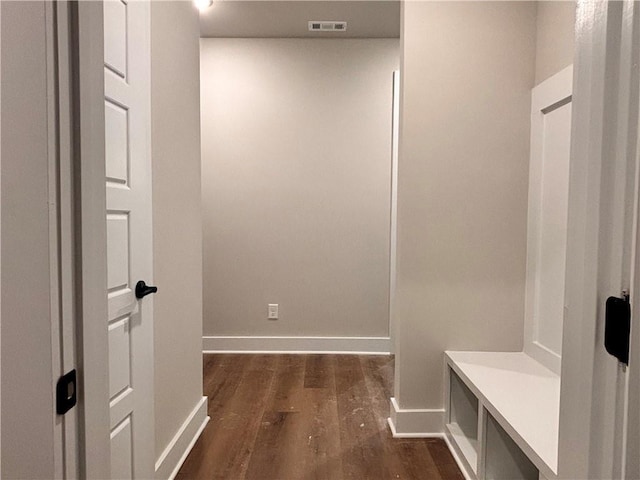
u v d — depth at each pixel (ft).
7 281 1.75
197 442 7.49
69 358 1.85
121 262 4.60
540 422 5.32
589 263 1.92
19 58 1.73
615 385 1.79
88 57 1.95
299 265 12.39
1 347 1.76
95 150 2.03
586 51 1.96
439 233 7.72
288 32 11.71
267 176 12.25
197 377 7.87
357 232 12.30
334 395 9.54
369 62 12.09
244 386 10.04
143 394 5.11
